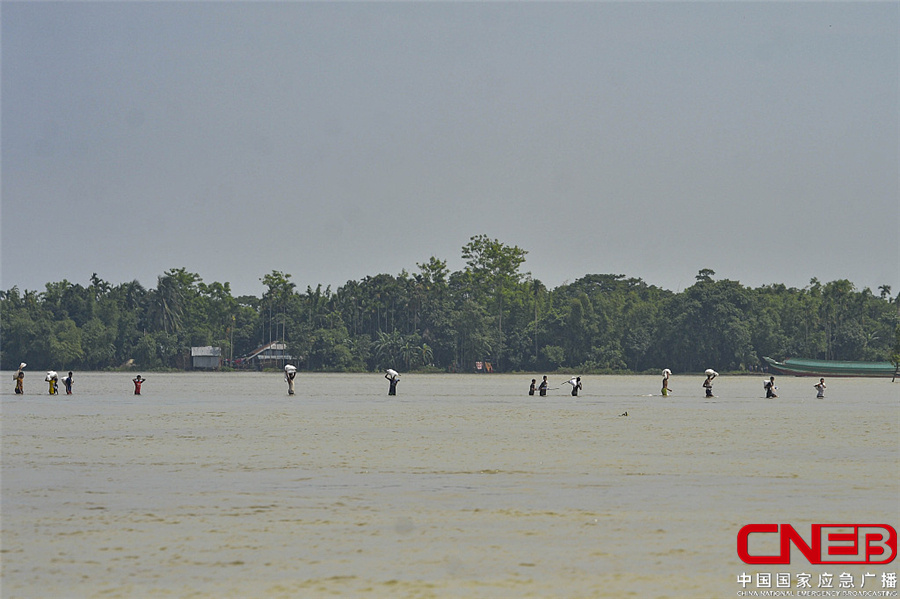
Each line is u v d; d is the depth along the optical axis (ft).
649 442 590.55
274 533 312.29
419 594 247.70
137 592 250.16
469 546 295.89
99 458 499.92
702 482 417.08
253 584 256.32
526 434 647.56
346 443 580.71
